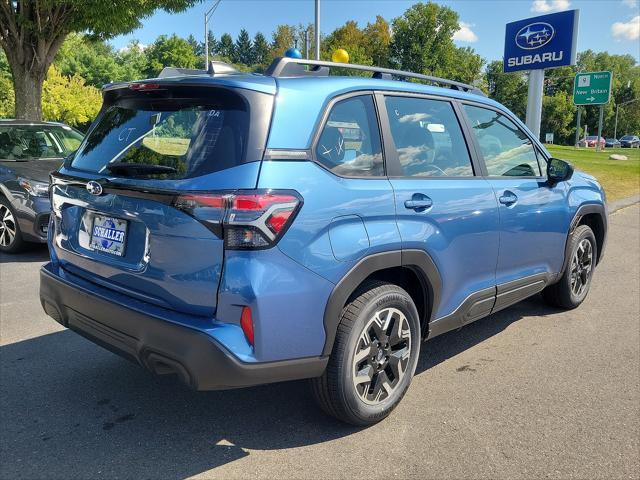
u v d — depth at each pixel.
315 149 2.74
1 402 3.37
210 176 2.51
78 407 3.33
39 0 10.70
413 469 2.75
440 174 3.48
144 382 3.66
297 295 2.59
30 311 5.01
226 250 2.45
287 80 2.83
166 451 2.90
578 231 5.00
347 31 73.62
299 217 2.58
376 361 3.08
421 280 3.30
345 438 3.04
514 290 4.15
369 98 3.17
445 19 71.25
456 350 4.29
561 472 2.74
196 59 70.94
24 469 2.72
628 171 20.70
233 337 2.48
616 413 3.31
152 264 2.68
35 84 11.81
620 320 4.96
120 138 3.08
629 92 114.00
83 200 3.06
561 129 94.56
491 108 4.12
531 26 13.51
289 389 3.61
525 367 3.96
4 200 6.98
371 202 2.91
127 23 11.55
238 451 2.91
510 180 4.04
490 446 2.96
